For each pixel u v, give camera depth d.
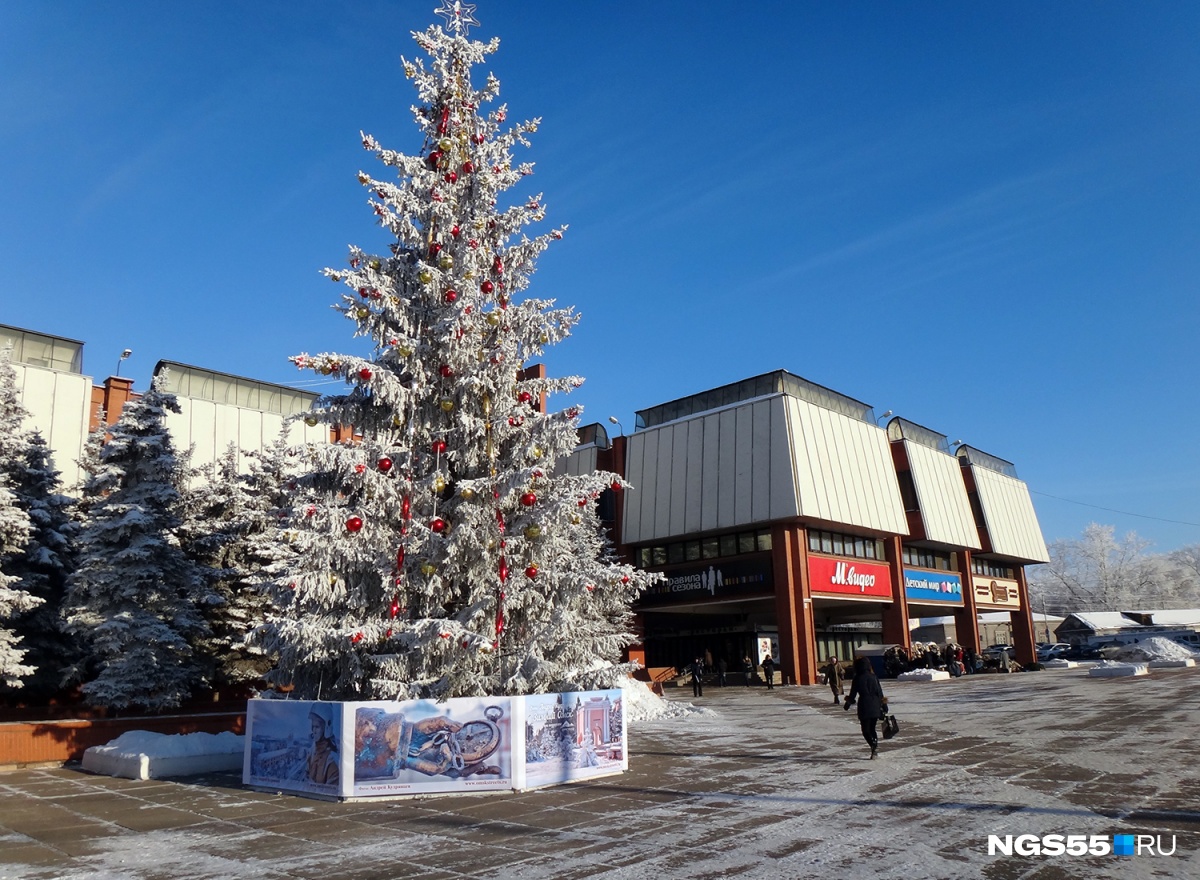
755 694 35.50
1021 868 7.28
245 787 13.26
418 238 15.16
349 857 8.41
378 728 11.80
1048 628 98.75
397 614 13.28
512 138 16.03
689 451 45.25
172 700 20.61
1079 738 15.83
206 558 24.92
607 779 13.11
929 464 52.25
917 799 10.47
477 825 9.78
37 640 23.42
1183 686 27.11
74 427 31.66
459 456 14.13
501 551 13.22
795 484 40.06
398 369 14.50
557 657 13.91
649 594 46.94
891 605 46.97
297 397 43.44
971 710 23.05
